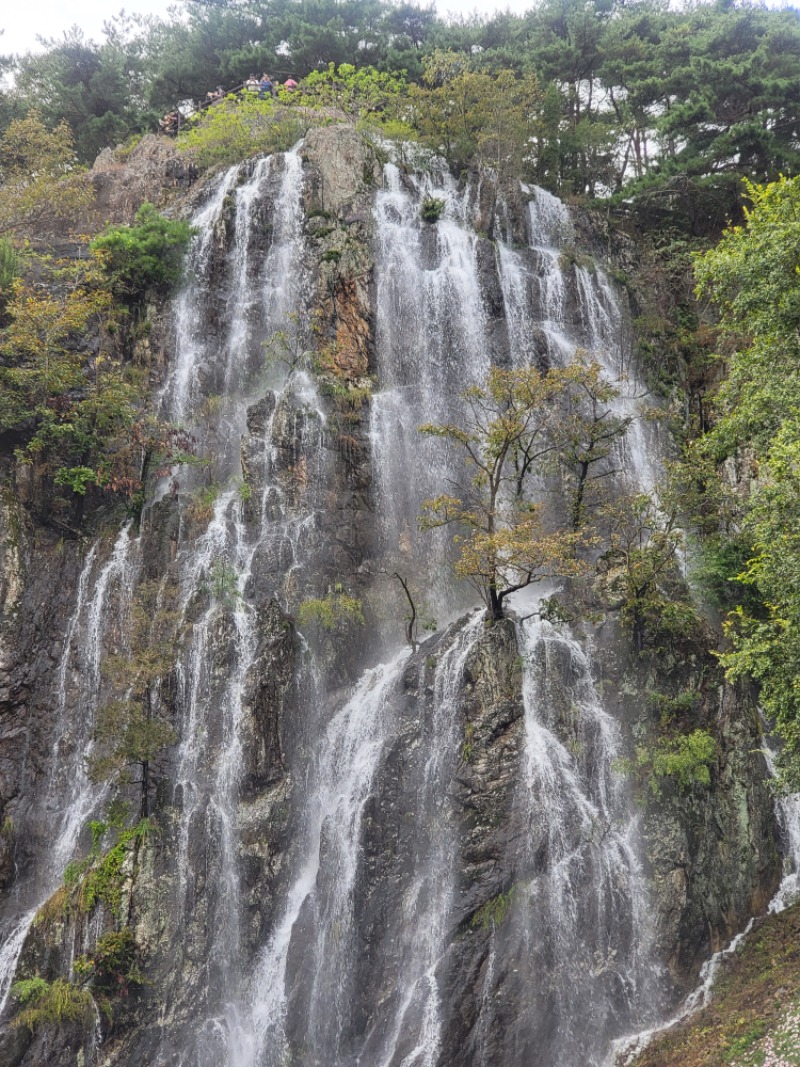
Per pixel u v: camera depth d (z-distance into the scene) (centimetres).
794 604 2322
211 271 4388
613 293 4716
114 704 3009
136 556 3594
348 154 4597
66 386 3800
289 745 3123
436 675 3064
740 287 3491
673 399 4409
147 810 2972
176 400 4084
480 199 4906
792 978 2456
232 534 3556
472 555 2992
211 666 3209
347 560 3591
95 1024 2614
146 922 2758
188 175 5041
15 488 3612
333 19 6050
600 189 5769
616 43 5584
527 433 3803
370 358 4103
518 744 2858
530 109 5356
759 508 2456
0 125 6056
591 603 3291
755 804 3003
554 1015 2553
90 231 4822
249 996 2806
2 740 3259
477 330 4319
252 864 2927
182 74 6194
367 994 2664
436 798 2878
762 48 4938
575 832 2777
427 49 6025
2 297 3897
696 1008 2598
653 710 3041
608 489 3812
